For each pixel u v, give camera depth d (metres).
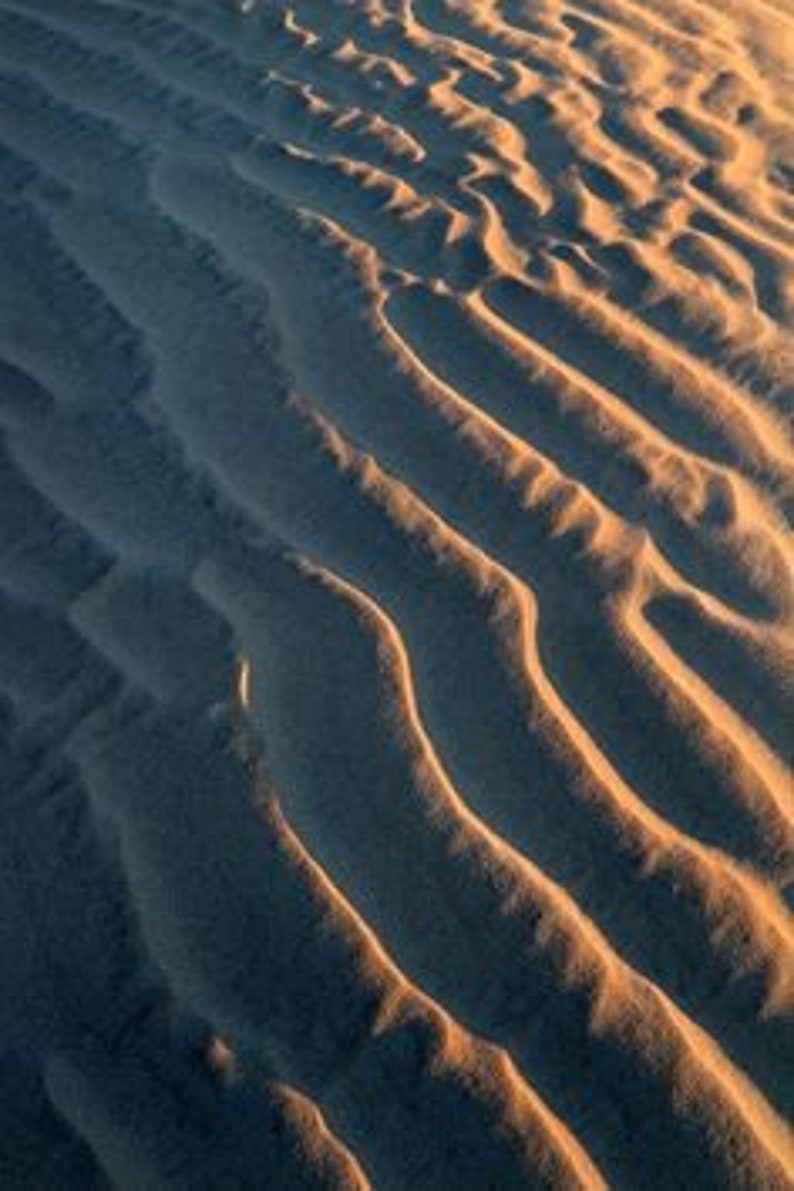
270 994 1.91
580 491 2.60
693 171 3.62
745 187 3.56
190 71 4.05
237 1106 1.82
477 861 2.04
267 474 2.65
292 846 2.07
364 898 2.01
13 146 3.70
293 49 4.18
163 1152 1.78
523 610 2.38
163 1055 1.86
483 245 3.27
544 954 1.94
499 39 4.28
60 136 3.74
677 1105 1.80
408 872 2.03
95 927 1.99
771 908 1.98
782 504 2.58
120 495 2.63
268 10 4.39
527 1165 1.76
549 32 4.34
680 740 2.18
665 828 2.07
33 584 2.46
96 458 2.71
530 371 2.87
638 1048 1.85
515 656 2.31
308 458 2.68
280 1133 1.79
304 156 3.62
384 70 4.06
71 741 2.21
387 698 2.25
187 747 2.19
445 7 4.45
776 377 2.87
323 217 3.36
